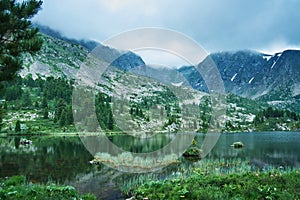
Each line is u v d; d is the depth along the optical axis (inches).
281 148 1275.8
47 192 378.3
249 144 1542.8
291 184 383.2
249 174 465.4
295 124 4525.1
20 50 346.9
